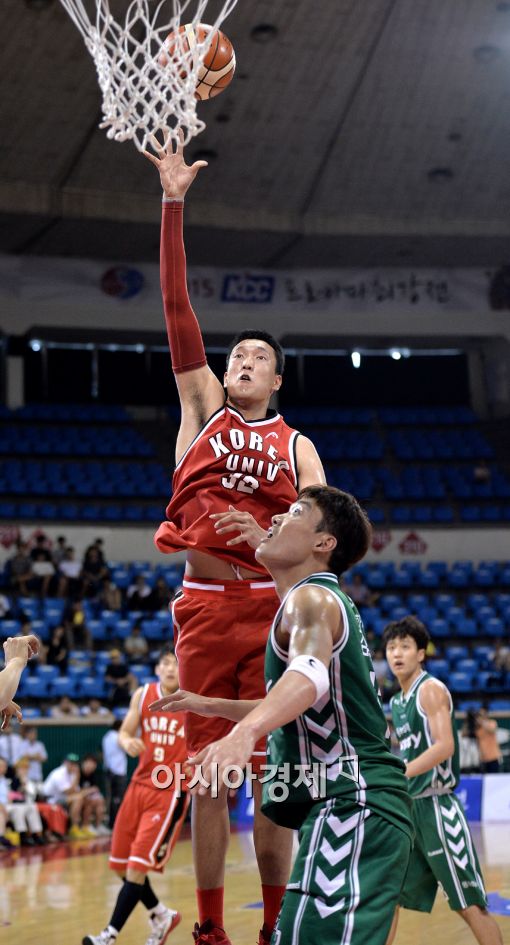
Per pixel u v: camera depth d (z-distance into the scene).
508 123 16.11
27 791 11.25
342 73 14.61
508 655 15.77
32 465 19.17
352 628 2.45
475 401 22.64
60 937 5.46
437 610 17.41
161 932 5.15
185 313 3.33
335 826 2.36
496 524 19.56
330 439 21.14
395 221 18.36
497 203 18.27
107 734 12.21
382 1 13.24
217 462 3.20
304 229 18.02
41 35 13.15
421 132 16.16
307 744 2.45
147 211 17.11
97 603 15.97
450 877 4.12
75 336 20.05
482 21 13.77
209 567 3.21
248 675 3.17
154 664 14.79
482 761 12.89
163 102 3.22
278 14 13.30
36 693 13.70
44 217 16.73
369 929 2.23
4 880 7.98
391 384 22.52
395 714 4.63
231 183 17.14
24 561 16.36
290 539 2.58
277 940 2.31
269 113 15.38
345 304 19.95
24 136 15.30
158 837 5.19
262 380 3.32
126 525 18.27
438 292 20.20
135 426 21.27
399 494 20.02
